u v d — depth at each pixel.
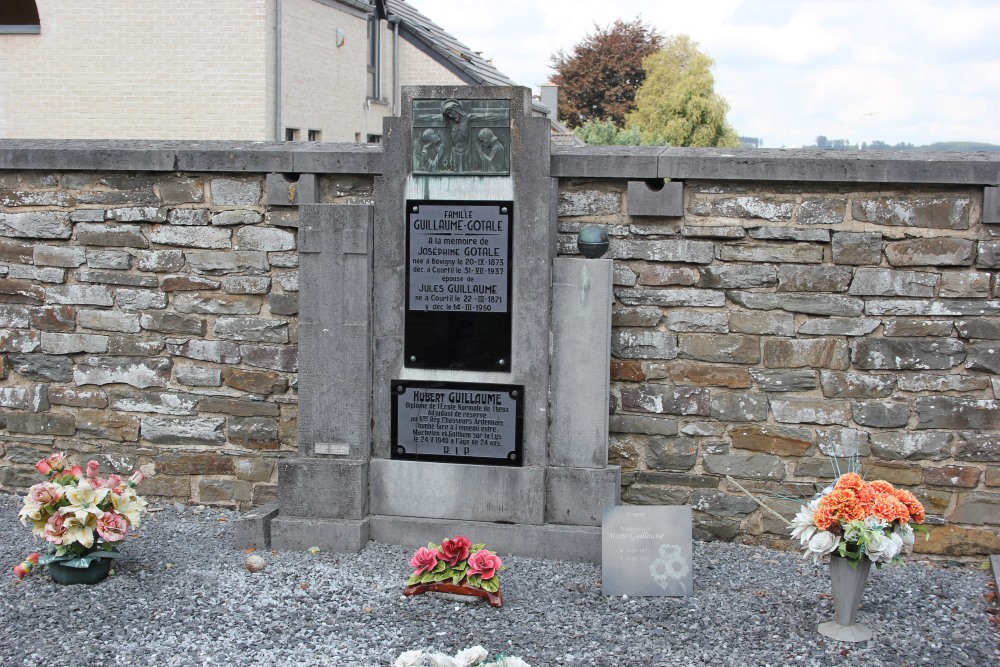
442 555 5.59
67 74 16.12
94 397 7.18
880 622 5.37
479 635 5.13
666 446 6.60
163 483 7.18
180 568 5.98
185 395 7.08
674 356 6.52
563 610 5.46
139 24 15.82
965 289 6.19
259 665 4.78
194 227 6.91
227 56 15.62
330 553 6.27
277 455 7.02
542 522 6.27
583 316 6.16
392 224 6.24
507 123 6.02
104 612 5.32
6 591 5.58
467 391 6.27
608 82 53.84
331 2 17.67
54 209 7.04
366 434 6.38
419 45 21.41
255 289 6.89
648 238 6.45
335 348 6.31
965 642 5.14
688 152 6.40
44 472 5.75
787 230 6.30
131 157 6.82
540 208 6.05
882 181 6.11
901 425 6.34
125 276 7.02
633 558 5.73
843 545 5.01
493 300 6.17
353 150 6.63
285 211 6.79
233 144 7.02
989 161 6.00
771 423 6.48
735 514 6.59
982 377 6.24
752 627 5.27
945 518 6.37
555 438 6.28
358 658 4.86
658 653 4.98
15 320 7.20
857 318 6.31
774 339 6.41
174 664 4.78
